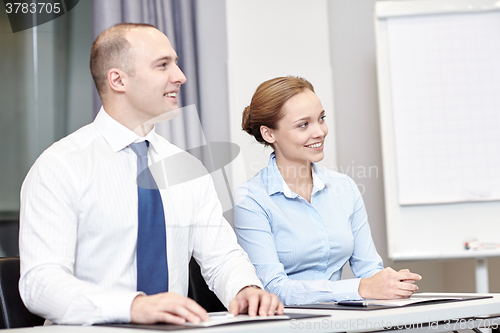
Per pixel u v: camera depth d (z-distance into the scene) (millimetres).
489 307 964
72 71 2422
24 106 2383
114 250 1145
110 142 1211
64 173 1101
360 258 1580
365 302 1042
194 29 2418
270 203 1511
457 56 2139
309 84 1566
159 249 1156
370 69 2502
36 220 1037
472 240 2047
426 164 2104
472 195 2072
